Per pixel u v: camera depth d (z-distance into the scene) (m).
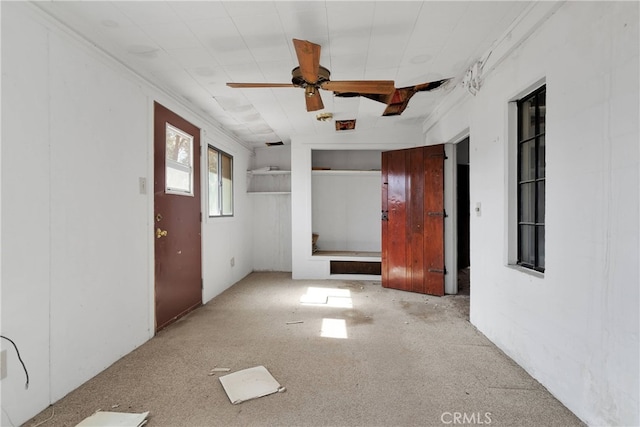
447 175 4.27
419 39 2.37
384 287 4.68
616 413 1.50
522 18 2.09
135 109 2.68
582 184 1.70
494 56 2.48
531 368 2.17
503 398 1.93
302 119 4.29
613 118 1.51
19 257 1.71
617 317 1.49
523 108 2.41
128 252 2.59
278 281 5.10
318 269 5.20
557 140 1.88
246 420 1.75
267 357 2.49
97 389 2.04
